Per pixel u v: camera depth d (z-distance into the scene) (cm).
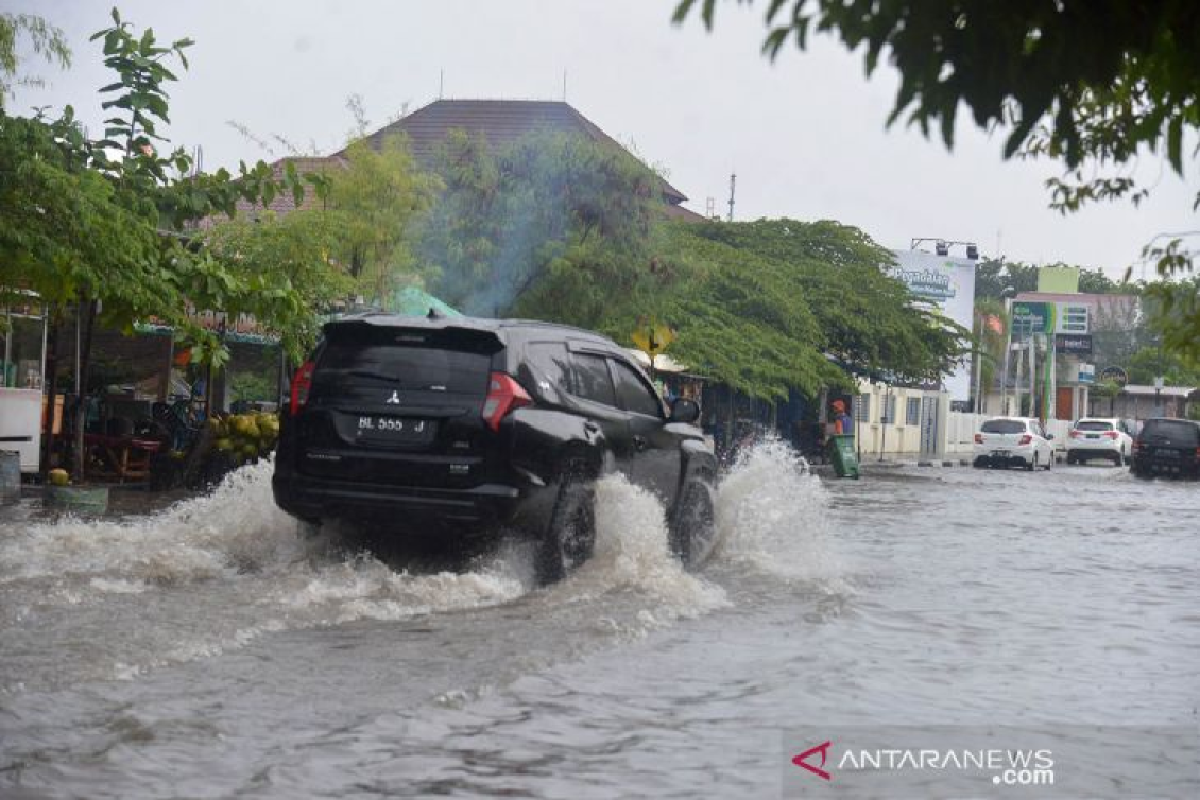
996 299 18562
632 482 1773
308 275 2430
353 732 887
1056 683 1188
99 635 1131
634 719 965
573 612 1402
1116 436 9244
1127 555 2511
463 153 3859
